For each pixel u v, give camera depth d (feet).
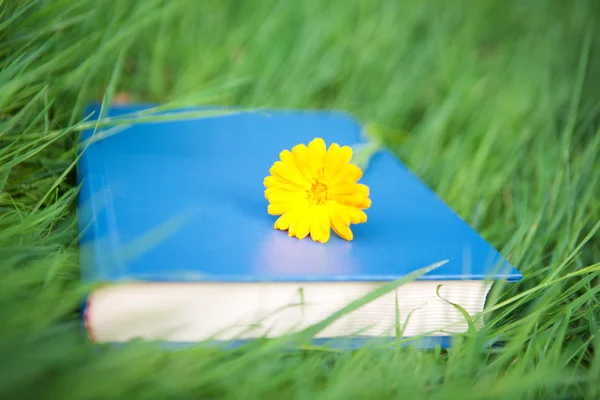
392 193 1.39
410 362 1.14
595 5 2.55
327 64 2.06
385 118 1.91
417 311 1.20
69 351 1.01
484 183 1.61
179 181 1.33
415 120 2.00
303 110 1.82
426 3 2.52
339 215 1.21
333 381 1.09
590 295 1.21
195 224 1.21
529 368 1.16
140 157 1.39
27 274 1.09
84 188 1.30
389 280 1.16
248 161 1.43
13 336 1.01
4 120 1.42
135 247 1.11
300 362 1.13
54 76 1.51
